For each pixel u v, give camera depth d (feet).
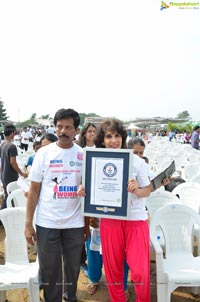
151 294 10.71
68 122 7.77
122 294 8.25
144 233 7.84
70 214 8.09
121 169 7.53
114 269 8.14
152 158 34.78
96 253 10.33
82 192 7.72
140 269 7.59
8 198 13.94
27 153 34.96
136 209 7.77
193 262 9.74
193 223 10.39
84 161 7.74
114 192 7.62
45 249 8.07
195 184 14.65
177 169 28.78
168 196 12.78
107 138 8.01
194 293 10.63
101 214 7.74
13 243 10.14
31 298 8.66
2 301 10.23
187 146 55.93
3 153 17.11
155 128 166.40
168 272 8.99
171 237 10.39
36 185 8.13
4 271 9.38
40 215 8.13
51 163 7.93
